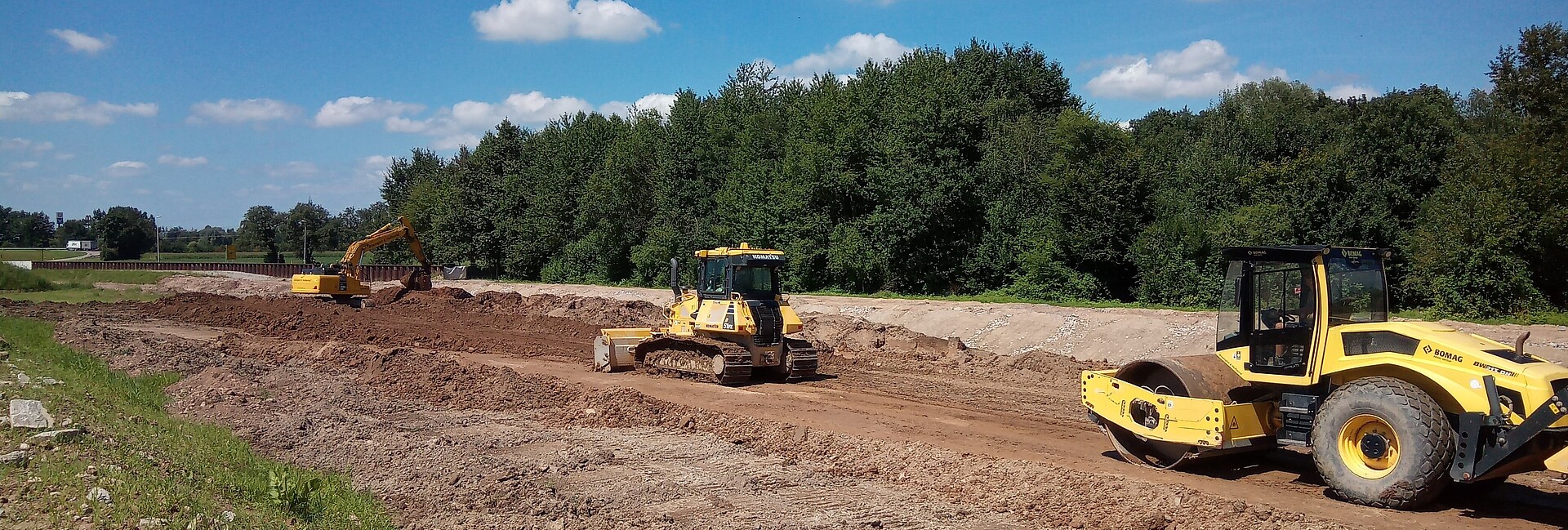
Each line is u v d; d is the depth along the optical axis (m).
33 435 9.27
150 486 7.99
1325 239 33.91
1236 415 9.45
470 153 79.00
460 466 10.17
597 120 63.38
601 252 57.53
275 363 19.64
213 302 34.16
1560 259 24.72
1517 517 8.29
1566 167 24.66
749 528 8.44
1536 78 27.31
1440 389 8.34
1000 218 41.31
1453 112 39.56
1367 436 8.61
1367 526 8.00
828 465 10.92
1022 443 11.70
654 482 10.12
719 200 49.59
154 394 14.01
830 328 24.72
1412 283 26.84
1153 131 56.38
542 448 11.95
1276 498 8.97
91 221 133.25
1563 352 17.22
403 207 81.81
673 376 18.14
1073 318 24.31
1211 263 34.56
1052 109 56.78
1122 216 37.22
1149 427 10.09
